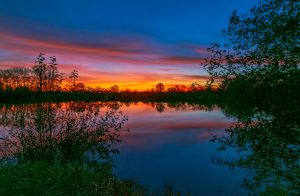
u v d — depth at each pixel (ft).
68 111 49.88
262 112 26.53
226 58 28.89
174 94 390.01
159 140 92.79
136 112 229.25
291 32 25.00
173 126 132.67
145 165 58.03
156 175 51.19
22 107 48.29
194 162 62.03
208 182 47.55
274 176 27.76
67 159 46.98
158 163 60.54
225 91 28.43
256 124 26.99
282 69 25.17
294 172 25.91
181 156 68.54
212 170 54.80
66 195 28.76
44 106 48.55
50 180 32.35
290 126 24.99
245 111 27.12
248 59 27.86
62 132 49.08
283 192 27.30
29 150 46.32
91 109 50.49
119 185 37.24
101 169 44.68
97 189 31.65
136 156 66.80
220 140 30.71
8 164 40.45
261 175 28.02
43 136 47.65
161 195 38.37
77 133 49.26
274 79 25.61
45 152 47.32
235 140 28.99
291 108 24.52
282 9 25.71
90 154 50.14
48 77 48.91
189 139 95.30
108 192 32.40
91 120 50.37
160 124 140.97
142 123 145.48
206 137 99.55
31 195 27.45
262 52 27.17
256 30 26.99
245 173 49.08
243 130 27.91
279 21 25.72
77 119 49.83
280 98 24.68
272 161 26.76
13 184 29.48
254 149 27.40
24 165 38.81
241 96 26.66
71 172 37.14
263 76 26.17
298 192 26.30
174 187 44.62
